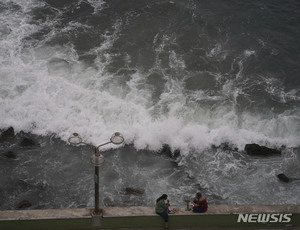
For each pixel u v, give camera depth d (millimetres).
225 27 39812
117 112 31734
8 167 28172
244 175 28344
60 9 40875
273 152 30016
